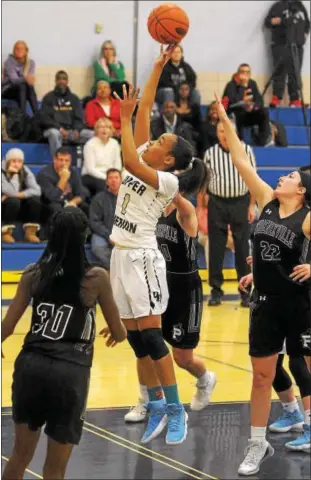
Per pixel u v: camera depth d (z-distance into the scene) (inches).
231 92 587.2
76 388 165.9
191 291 233.3
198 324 236.1
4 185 490.6
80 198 496.7
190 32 633.6
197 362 242.7
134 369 309.0
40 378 165.2
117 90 570.9
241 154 223.0
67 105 550.6
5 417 244.5
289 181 208.5
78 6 605.9
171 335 235.8
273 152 585.6
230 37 643.5
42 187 498.6
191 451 223.5
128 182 219.3
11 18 591.2
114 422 245.6
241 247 426.3
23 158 502.6
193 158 228.8
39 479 199.8
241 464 209.6
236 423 247.9
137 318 220.8
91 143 520.7
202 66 639.8
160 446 226.8
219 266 431.5
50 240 170.4
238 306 433.7
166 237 230.4
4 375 288.8
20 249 489.1
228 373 304.8
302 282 205.3
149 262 218.7
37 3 595.8
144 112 236.1
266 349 210.7
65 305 168.7
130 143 210.7
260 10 647.8
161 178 214.8
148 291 218.5
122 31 617.3
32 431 168.7
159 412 231.6
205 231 494.9
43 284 169.2
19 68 556.1
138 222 218.8
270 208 211.2
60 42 603.5
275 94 636.7
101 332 178.7
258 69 652.1
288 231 205.5
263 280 208.7
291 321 209.5
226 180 418.3
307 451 226.7
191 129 549.3
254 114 578.6
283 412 244.1
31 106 559.2
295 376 228.1
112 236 223.3
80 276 169.2
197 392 248.1
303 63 665.0
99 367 310.8
